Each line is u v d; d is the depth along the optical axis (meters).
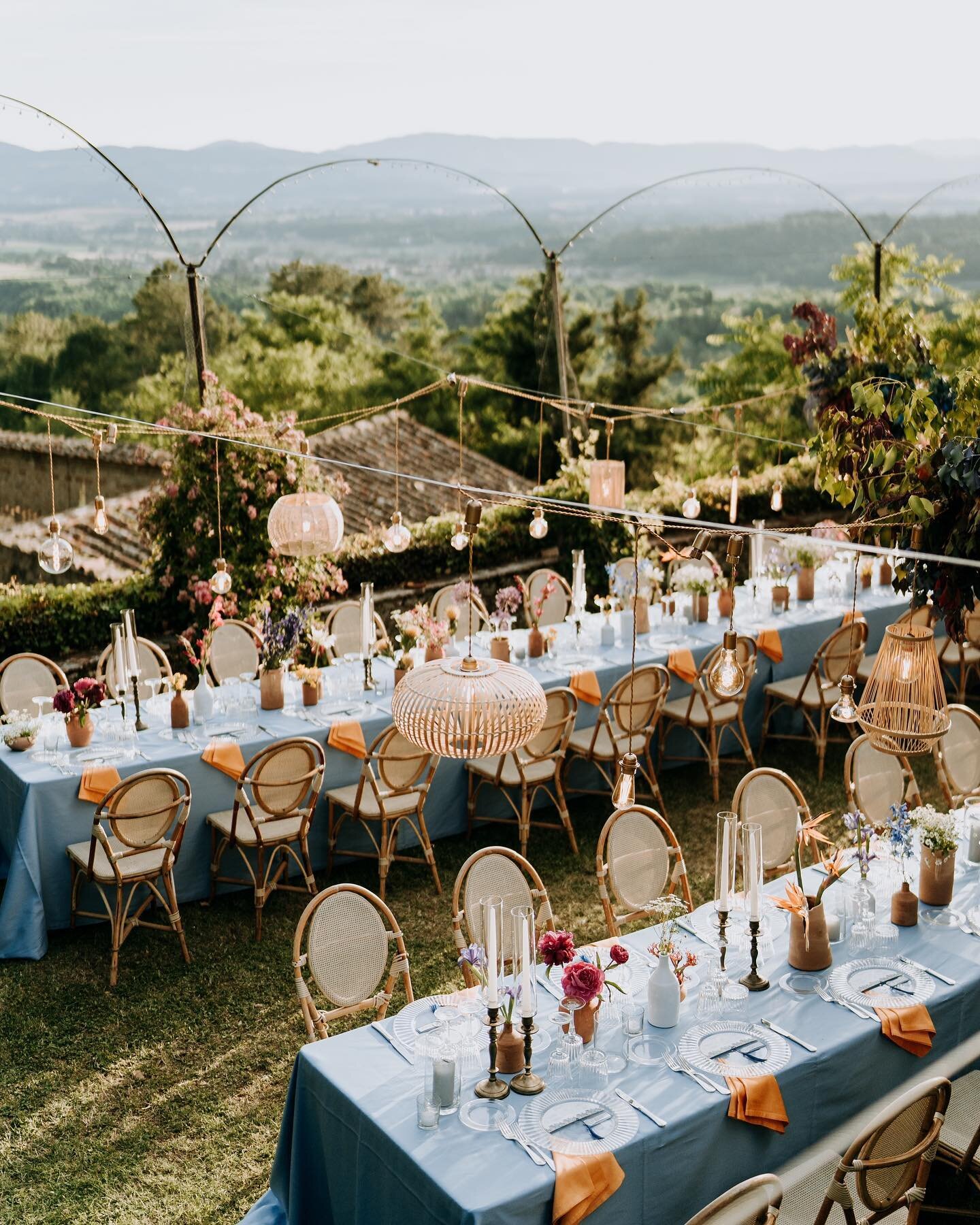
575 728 8.18
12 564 10.62
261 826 6.68
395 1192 3.80
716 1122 3.97
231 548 10.05
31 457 10.77
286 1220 4.36
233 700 7.50
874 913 4.98
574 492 11.70
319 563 10.48
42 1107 5.16
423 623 8.12
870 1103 4.43
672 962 4.41
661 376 17.53
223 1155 4.87
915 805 6.80
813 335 7.59
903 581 4.74
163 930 6.39
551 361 12.43
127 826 6.03
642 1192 3.84
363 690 7.84
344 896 5.02
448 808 7.69
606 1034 4.37
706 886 7.02
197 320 10.07
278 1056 5.50
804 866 7.21
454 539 7.00
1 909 6.34
